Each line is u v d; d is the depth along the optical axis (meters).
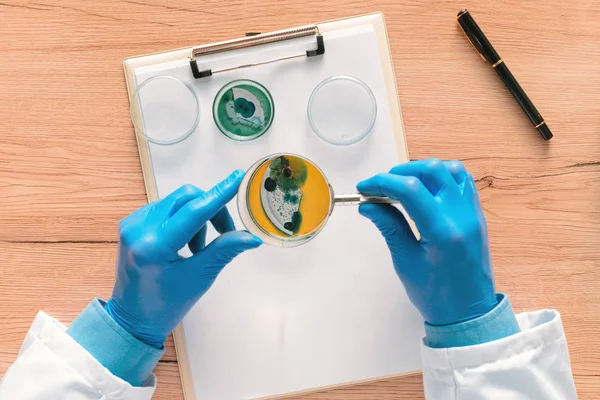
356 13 1.02
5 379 0.89
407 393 1.03
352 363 1.02
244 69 1.00
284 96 1.00
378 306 1.02
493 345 0.88
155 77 0.99
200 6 1.01
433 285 0.91
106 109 1.01
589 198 1.03
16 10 1.00
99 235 1.01
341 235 1.01
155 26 1.01
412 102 1.02
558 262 1.03
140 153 1.00
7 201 1.01
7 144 1.01
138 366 0.93
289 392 1.02
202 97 1.00
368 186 0.88
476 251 0.90
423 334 1.02
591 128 1.03
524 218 1.03
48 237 1.01
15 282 1.01
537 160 1.03
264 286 1.01
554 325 0.90
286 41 0.99
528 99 1.01
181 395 1.02
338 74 1.00
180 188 0.91
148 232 0.88
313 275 1.01
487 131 1.03
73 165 1.01
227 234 0.87
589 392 1.03
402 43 1.02
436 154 1.03
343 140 1.00
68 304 1.02
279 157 0.84
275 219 0.84
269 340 1.02
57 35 1.00
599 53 1.03
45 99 1.01
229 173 1.00
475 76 1.02
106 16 1.00
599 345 1.03
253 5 1.01
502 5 1.02
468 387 0.88
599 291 1.03
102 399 0.89
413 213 0.87
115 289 0.94
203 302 1.01
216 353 1.02
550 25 1.03
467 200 0.90
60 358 0.89
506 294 1.03
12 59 1.00
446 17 1.02
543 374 0.89
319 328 1.02
